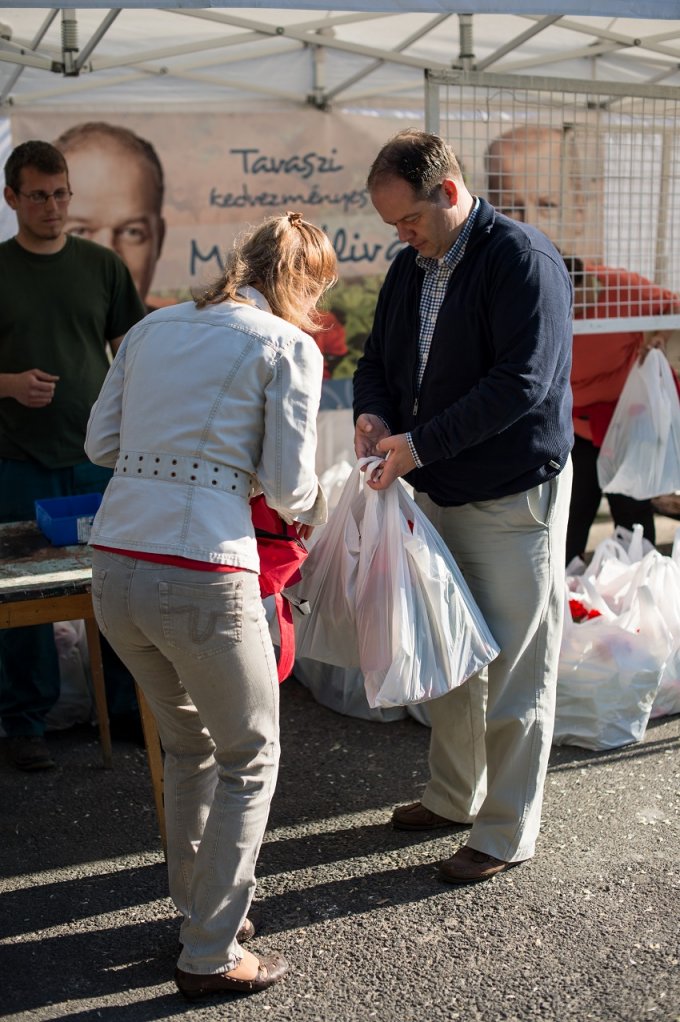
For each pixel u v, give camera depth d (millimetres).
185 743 2586
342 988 2555
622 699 3746
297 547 2674
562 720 3770
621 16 3137
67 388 3871
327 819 3357
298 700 4305
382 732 3994
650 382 4539
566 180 5055
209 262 6047
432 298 2859
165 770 2633
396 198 2623
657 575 3984
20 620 2920
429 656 2773
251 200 6059
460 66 4711
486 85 3943
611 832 3213
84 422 3922
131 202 5824
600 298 4605
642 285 4605
